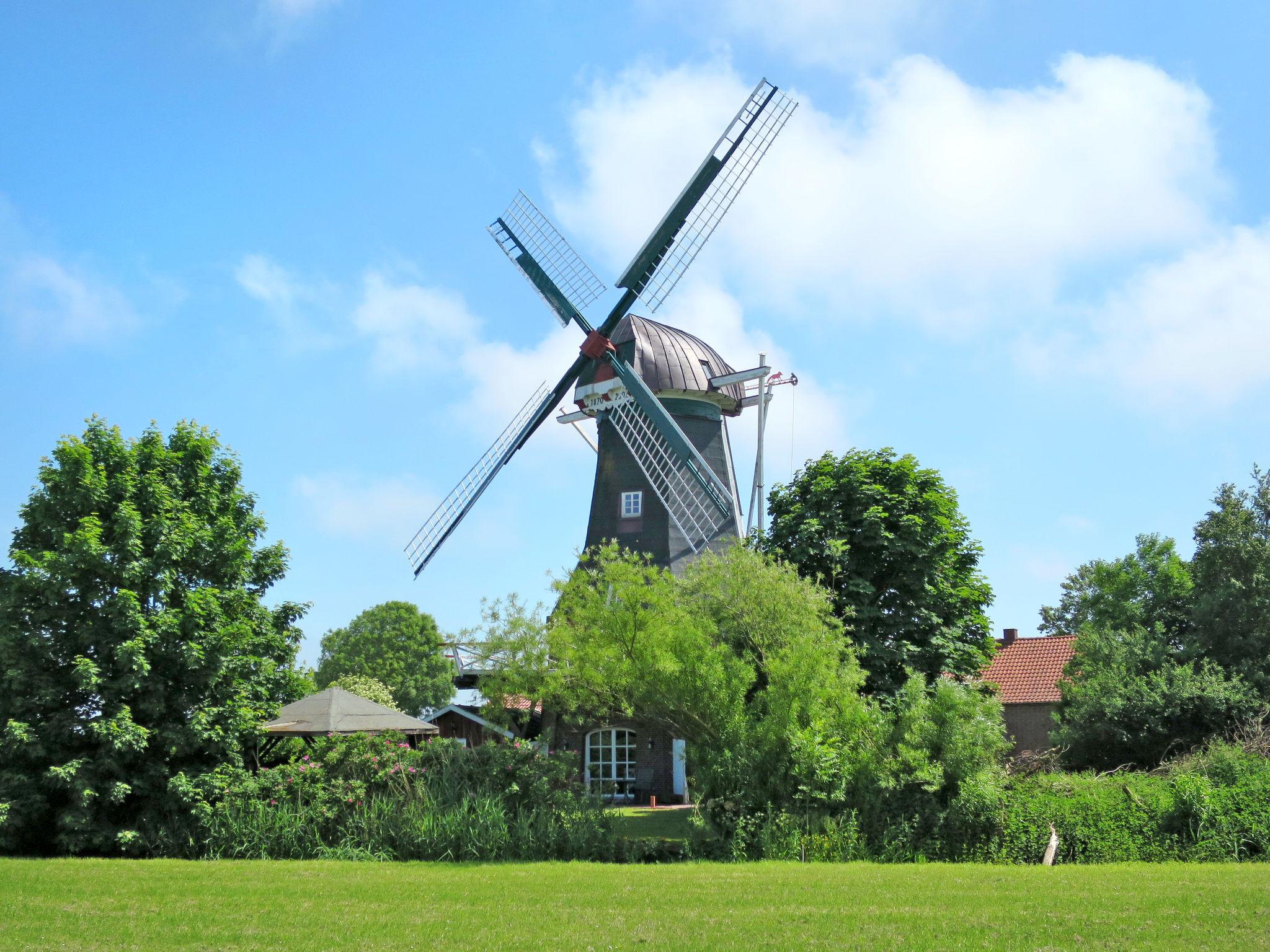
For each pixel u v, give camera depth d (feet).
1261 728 69.77
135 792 63.72
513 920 38.09
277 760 72.90
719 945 33.42
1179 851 54.39
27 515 67.77
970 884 45.68
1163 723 79.20
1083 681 98.63
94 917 38.73
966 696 59.26
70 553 63.98
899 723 60.13
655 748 105.91
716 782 62.13
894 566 86.07
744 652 67.26
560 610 74.79
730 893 43.78
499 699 77.92
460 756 64.69
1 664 62.54
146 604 66.13
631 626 64.28
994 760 60.13
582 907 40.81
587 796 63.57
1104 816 55.47
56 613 64.03
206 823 61.93
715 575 69.82
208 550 69.51
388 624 215.10
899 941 33.53
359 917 38.70
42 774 62.54
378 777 63.87
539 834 59.67
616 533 110.73
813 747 59.62
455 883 47.70
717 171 105.70
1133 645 94.43
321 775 64.18
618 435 113.60
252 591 75.87
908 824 57.98
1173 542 123.13
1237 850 53.88
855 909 39.58
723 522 100.83
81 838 61.05
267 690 73.56
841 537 85.46
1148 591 123.34
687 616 65.46
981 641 90.99
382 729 85.61
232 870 52.75
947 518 87.92
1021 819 56.08
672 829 74.74
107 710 63.16
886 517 84.53
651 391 109.50
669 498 105.60
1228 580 92.07
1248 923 35.40
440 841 58.54
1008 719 134.92
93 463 67.51
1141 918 36.55
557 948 33.22
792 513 89.86
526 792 62.95
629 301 108.99
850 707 60.85
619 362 110.63
